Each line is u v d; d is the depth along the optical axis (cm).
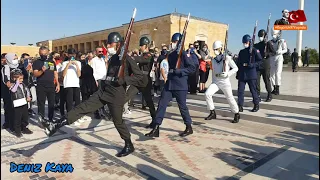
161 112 537
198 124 639
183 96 534
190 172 380
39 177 367
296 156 437
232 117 697
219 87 637
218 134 559
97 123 654
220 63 621
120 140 523
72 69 662
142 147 482
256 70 682
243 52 671
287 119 617
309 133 559
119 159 427
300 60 2342
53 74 621
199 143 503
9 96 584
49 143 508
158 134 539
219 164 407
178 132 575
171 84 532
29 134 571
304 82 1130
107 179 359
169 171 383
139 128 612
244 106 766
